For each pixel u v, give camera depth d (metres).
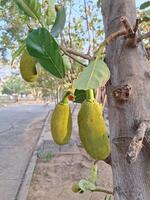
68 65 0.41
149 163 0.31
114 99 0.33
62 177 2.76
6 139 4.66
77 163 3.08
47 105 10.44
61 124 0.36
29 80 0.40
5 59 3.96
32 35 0.33
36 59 0.36
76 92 0.44
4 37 3.16
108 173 2.58
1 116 8.16
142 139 0.28
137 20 0.32
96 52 0.31
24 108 11.37
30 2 0.38
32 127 5.86
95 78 0.29
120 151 0.32
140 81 0.33
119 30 0.33
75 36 2.32
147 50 0.36
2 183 2.67
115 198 0.33
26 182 2.68
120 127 0.33
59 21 0.38
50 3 0.40
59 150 3.57
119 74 0.34
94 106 0.34
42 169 3.02
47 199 2.34
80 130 0.34
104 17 0.38
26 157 3.54
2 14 2.40
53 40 0.32
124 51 0.34
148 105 0.32
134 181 0.31
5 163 3.27
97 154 0.33
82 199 2.24
